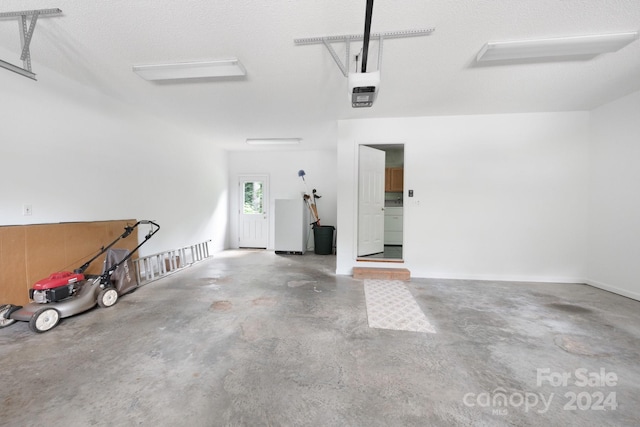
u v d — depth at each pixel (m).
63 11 1.92
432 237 4.21
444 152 4.15
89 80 3.03
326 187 6.92
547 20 2.00
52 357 1.93
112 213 3.57
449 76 2.89
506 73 2.82
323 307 2.93
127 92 3.34
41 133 2.73
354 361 1.91
